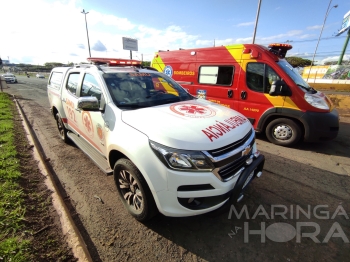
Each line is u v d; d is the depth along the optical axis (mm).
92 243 2131
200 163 1887
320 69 31719
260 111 5047
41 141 4875
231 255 2029
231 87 5492
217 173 1964
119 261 1942
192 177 1885
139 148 2051
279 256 2020
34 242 2029
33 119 6965
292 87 4504
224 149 2029
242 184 2107
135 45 24141
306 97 4383
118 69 3312
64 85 4145
